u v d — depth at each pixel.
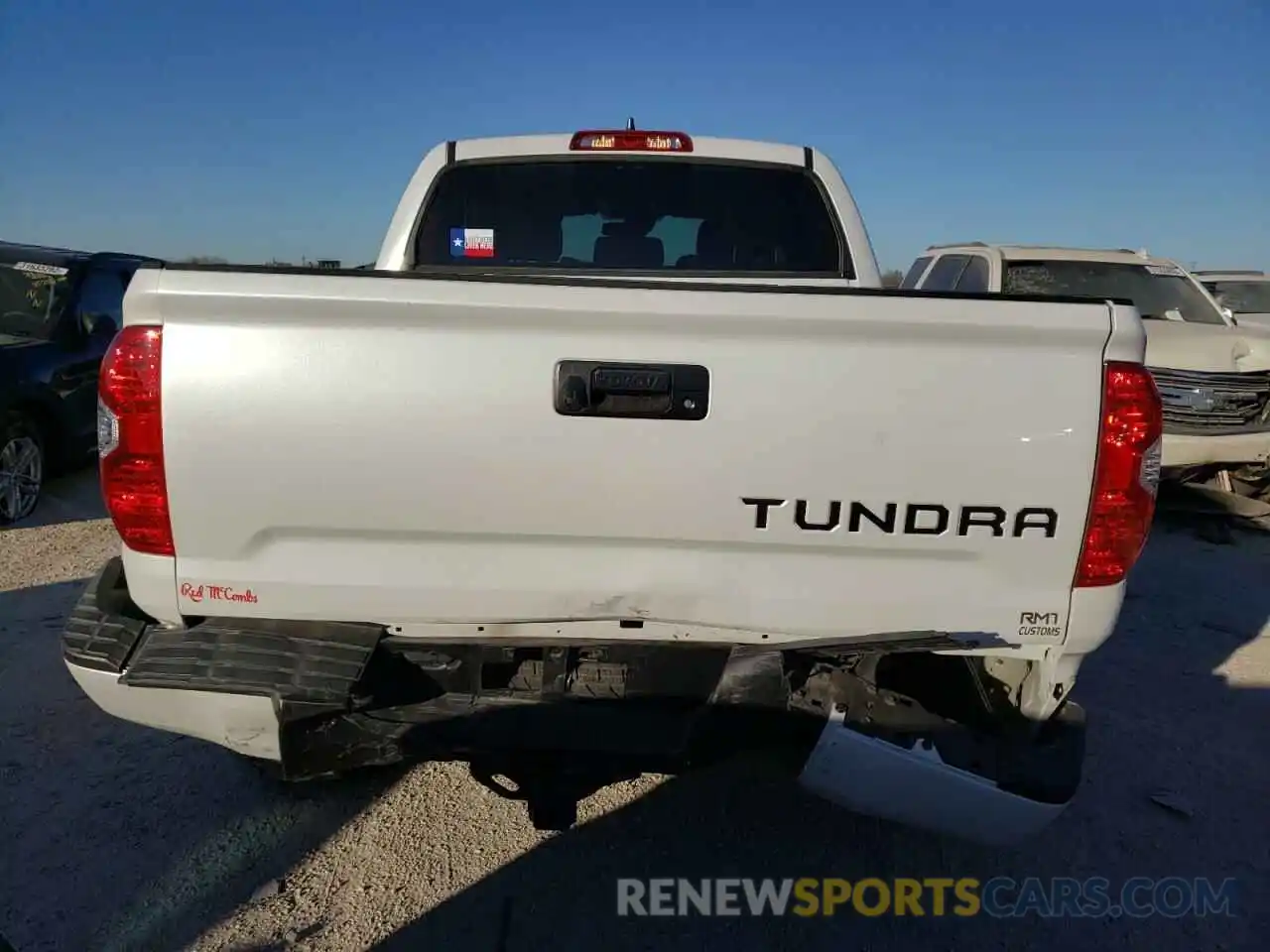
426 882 2.94
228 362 2.21
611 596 2.34
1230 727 4.20
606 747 2.40
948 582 2.33
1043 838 3.32
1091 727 4.16
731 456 2.25
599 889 2.94
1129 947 2.80
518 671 2.53
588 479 2.25
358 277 2.17
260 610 2.36
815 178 3.94
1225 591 6.07
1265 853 3.28
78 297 7.71
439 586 2.33
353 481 2.25
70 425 7.40
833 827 3.30
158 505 2.27
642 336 2.21
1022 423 2.24
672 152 3.89
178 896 2.82
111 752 3.61
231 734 2.38
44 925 2.68
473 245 3.87
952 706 2.75
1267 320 12.13
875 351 2.22
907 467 2.25
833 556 2.32
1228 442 7.48
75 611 2.53
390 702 2.47
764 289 2.20
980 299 2.20
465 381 2.21
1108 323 2.22
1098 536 2.29
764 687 2.32
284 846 3.08
